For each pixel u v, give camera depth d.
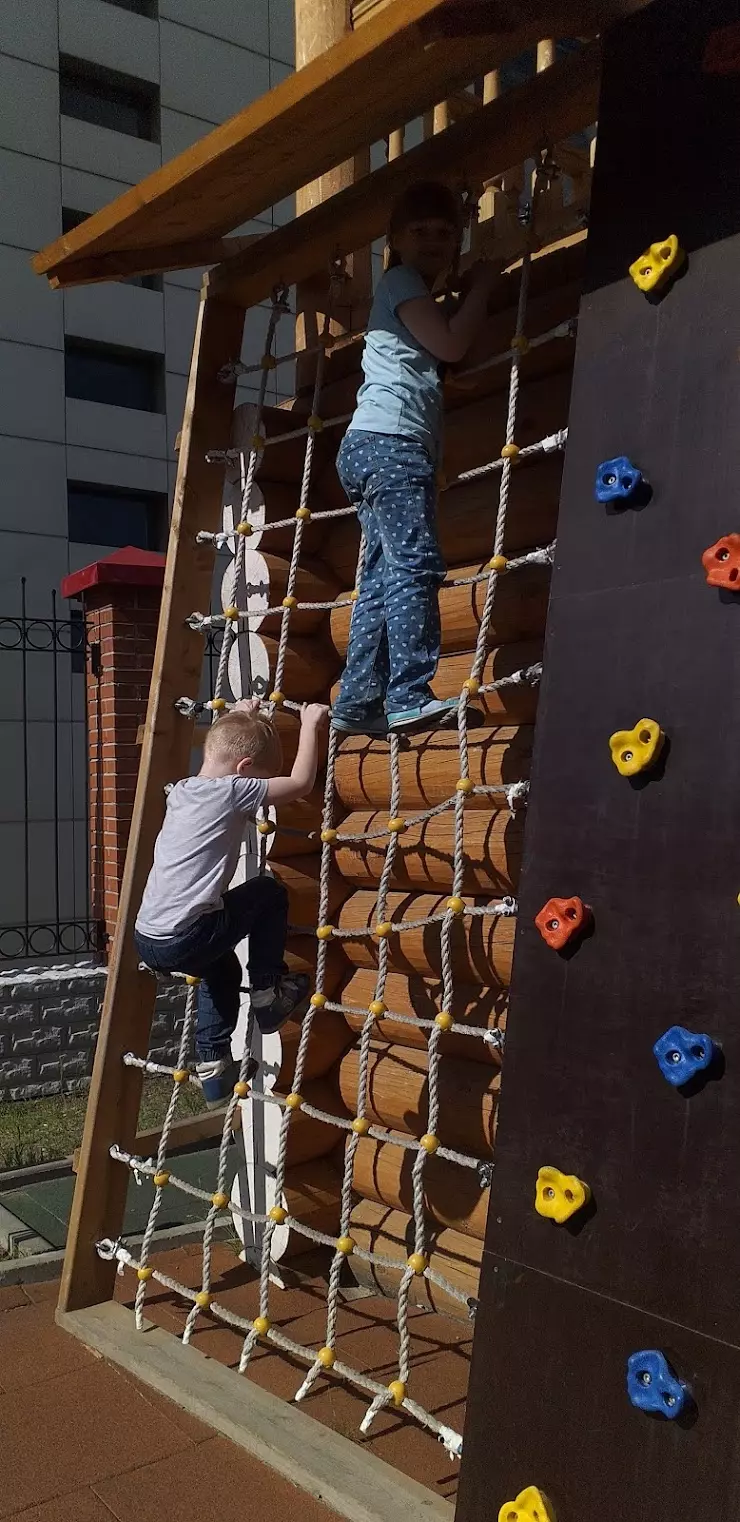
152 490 13.34
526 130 3.09
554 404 3.35
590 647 2.45
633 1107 2.25
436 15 2.43
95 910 7.56
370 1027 3.30
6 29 12.44
